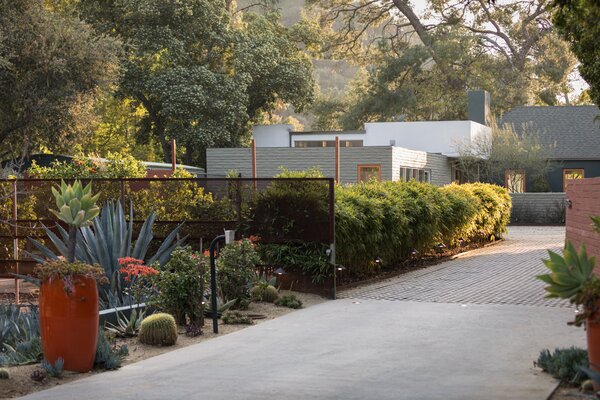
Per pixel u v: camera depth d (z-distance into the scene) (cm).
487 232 2483
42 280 812
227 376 767
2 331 953
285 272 1356
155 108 4400
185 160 4375
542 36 5866
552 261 647
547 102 6112
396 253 1744
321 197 1340
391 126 3931
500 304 1222
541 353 763
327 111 6300
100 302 1162
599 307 617
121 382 757
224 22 4428
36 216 1445
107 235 1232
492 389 684
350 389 698
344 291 1417
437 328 1010
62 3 4403
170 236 1309
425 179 3603
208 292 1194
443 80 5722
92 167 1914
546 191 4256
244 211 1383
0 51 3066
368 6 6275
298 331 1016
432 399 655
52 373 786
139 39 4091
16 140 3438
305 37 5416
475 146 3934
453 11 5959
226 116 4156
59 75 3238
